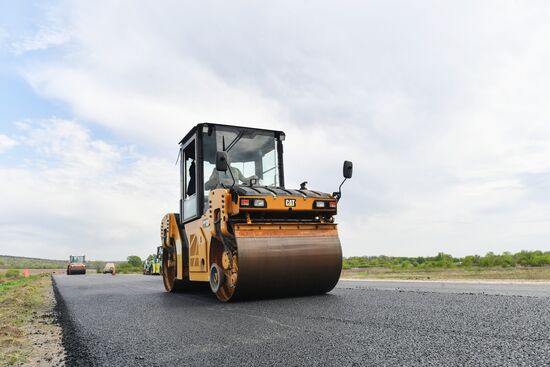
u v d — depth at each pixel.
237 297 5.85
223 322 4.07
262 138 7.73
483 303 4.61
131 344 3.25
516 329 3.08
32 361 2.97
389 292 6.48
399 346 2.68
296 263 5.94
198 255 7.17
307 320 3.91
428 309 4.29
